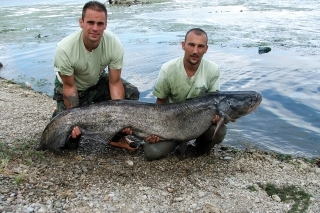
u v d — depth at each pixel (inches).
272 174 92.5
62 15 403.2
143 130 90.9
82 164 91.3
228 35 263.9
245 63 192.9
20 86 172.7
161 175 89.1
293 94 151.1
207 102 92.3
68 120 88.8
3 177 80.0
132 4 506.9
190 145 107.0
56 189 78.5
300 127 124.0
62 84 100.4
